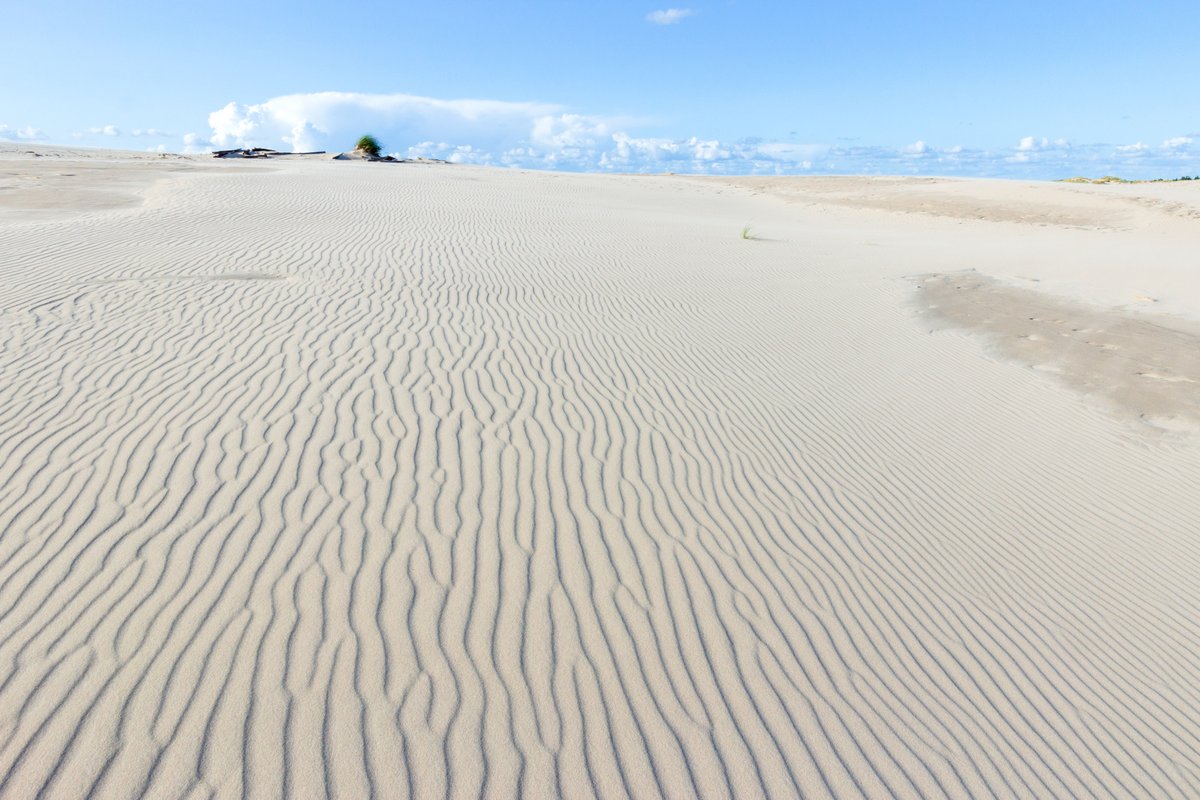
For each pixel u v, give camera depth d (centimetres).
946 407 773
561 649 353
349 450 519
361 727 296
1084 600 474
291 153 4353
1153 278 1394
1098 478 645
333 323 807
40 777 260
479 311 916
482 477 503
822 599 424
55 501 430
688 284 1188
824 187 3600
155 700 298
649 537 458
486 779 280
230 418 551
